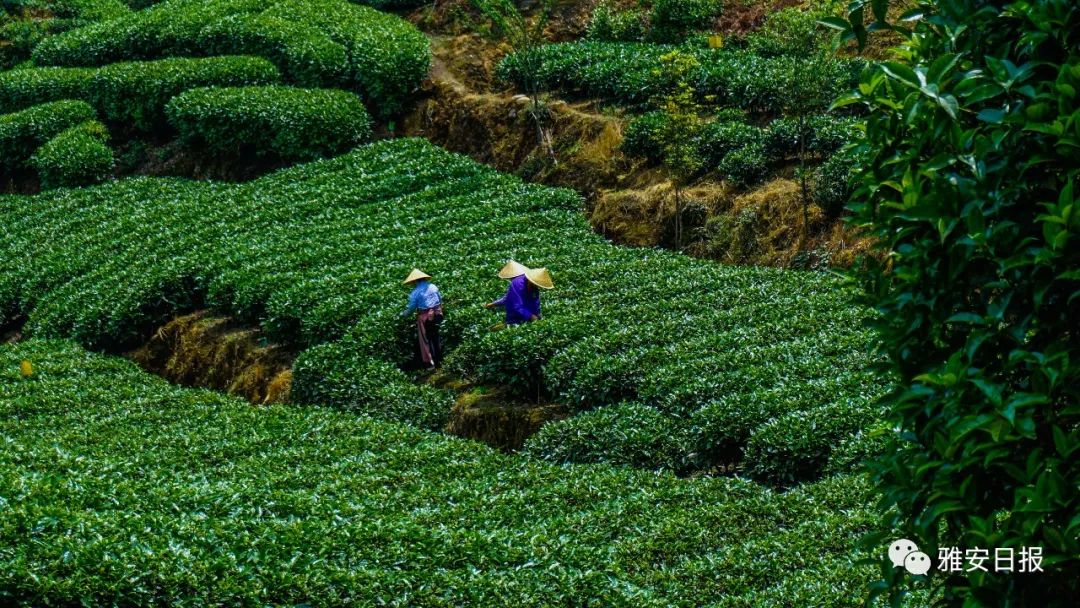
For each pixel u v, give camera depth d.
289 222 29.00
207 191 32.44
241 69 35.84
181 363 24.78
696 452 16.22
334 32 37.34
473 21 38.19
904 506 5.55
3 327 28.12
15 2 44.38
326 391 20.78
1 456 14.83
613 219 27.58
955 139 5.25
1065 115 4.82
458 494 14.76
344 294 23.52
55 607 9.79
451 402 19.98
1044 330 5.12
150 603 9.98
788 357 17.66
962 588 5.27
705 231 25.75
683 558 12.59
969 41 5.51
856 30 6.04
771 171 26.05
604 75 31.66
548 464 16.53
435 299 21.42
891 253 5.97
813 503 13.48
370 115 35.59
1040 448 4.91
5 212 33.28
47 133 36.38
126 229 29.91
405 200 29.77
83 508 11.97
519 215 27.91
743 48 32.56
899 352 5.62
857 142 6.14
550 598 11.06
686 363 18.08
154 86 35.97
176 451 17.16
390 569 11.22
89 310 25.53
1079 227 4.75
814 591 10.81
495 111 33.22
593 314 20.61
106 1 47.00
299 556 11.05
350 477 15.50
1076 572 4.90
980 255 5.23
